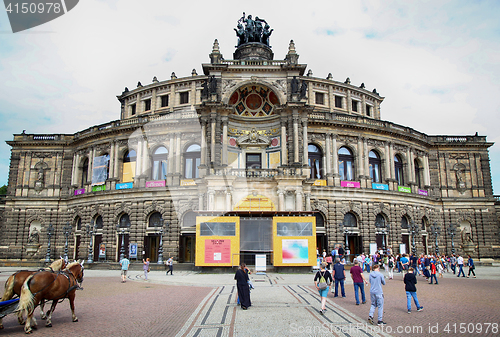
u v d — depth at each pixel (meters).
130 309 18.78
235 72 51.06
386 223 54.88
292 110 50.12
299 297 22.14
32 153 63.72
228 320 15.99
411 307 19.31
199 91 60.31
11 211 61.38
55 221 60.84
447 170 64.88
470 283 31.94
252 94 53.25
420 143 63.12
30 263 56.44
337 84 63.19
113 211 54.00
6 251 60.00
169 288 27.34
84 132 62.41
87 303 20.77
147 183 52.34
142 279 33.97
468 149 65.69
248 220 39.94
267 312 17.67
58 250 59.84
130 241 51.59
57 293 15.24
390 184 56.88
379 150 58.09
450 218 62.91
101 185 56.69
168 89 62.06
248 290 18.80
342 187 52.94
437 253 54.19
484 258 61.84
